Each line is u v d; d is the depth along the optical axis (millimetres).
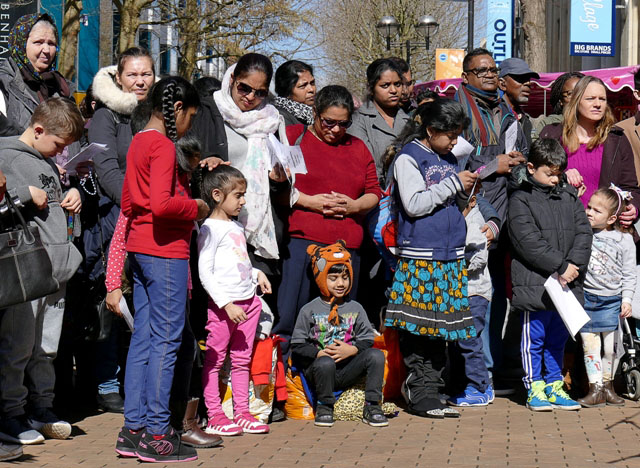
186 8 22281
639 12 19203
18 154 5305
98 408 6484
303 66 7215
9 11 18531
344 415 6070
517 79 7777
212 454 5148
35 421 5469
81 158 5641
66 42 17734
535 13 15562
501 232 6883
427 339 6203
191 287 5516
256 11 22625
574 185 6730
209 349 5703
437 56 23031
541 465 4926
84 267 6191
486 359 6867
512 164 6250
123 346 6578
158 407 4977
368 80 7145
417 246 6102
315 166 6223
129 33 20391
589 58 23312
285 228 6176
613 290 6578
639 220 6855
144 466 4867
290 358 6195
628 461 5016
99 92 6191
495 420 6082
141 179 4926
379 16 33000
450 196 6043
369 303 6961
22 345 5266
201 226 5668
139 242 4992
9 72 6152
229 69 5980
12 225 5031
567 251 6332
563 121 7109
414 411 6234
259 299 5809
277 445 5375
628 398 6848
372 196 6336
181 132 5062
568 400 6414
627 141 6980
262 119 5938
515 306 6406
